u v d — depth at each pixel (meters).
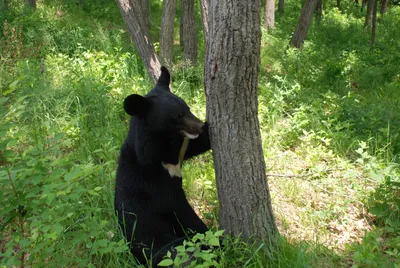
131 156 3.65
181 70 8.66
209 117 3.48
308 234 4.15
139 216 3.63
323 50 12.14
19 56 8.30
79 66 8.42
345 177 4.93
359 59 10.95
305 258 3.54
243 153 3.44
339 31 15.95
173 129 3.43
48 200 2.48
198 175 5.00
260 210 3.62
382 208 4.49
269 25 14.83
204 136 3.55
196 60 9.62
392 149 5.85
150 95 3.58
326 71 9.72
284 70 9.95
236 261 3.51
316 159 5.57
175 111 3.40
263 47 11.14
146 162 3.52
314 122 6.50
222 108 3.35
